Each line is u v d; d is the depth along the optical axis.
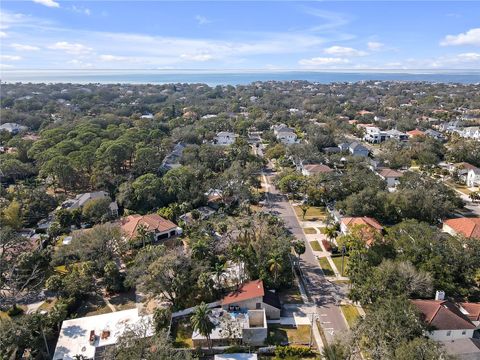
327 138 144.12
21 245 64.62
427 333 42.56
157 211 85.38
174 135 152.12
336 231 75.62
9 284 56.09
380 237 62.00
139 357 37.06
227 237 67.69
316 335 47.44
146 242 69.00
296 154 124.69
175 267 52.41
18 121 188.12
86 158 105.75
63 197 96.00
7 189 98.94
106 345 43.69
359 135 173.62
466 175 107.38
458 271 53.09
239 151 123.94
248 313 49.25
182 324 49.50
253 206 93.38
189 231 74.31
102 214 81.56
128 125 174.12
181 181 94.06
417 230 59.53
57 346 44.09
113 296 56.78
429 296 49.69
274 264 55.97
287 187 99.62
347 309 52.69
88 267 57.34
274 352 44.41
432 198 78.81
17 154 121.62
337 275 61.72
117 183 100.38
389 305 42.94
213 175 103.88
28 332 43.25
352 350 40.25
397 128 176.25
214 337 45.53
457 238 59.19
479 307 48.69
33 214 84.62
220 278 58.03
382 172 107.00
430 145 129.75
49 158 106.69
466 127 167.38
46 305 54.69
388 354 36.75
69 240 70.81
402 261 53.41
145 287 50.91
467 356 40.09
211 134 161.12
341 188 92.44
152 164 110.56
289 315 51.62
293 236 70.81
